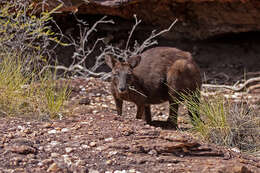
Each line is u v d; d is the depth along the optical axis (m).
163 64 10.44
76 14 16.53
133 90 9.91
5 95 8.93
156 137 8.07
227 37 18.67
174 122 10.28
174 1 16.19
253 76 16.11
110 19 16.95
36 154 7.04
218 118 8.90
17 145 7.19
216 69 17.11
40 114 8.88
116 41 16.92
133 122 9.01
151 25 17.20
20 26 10.77
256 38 18.67
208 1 16.05
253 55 18.16
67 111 9.52
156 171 6.88
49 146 7.36
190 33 17.55
